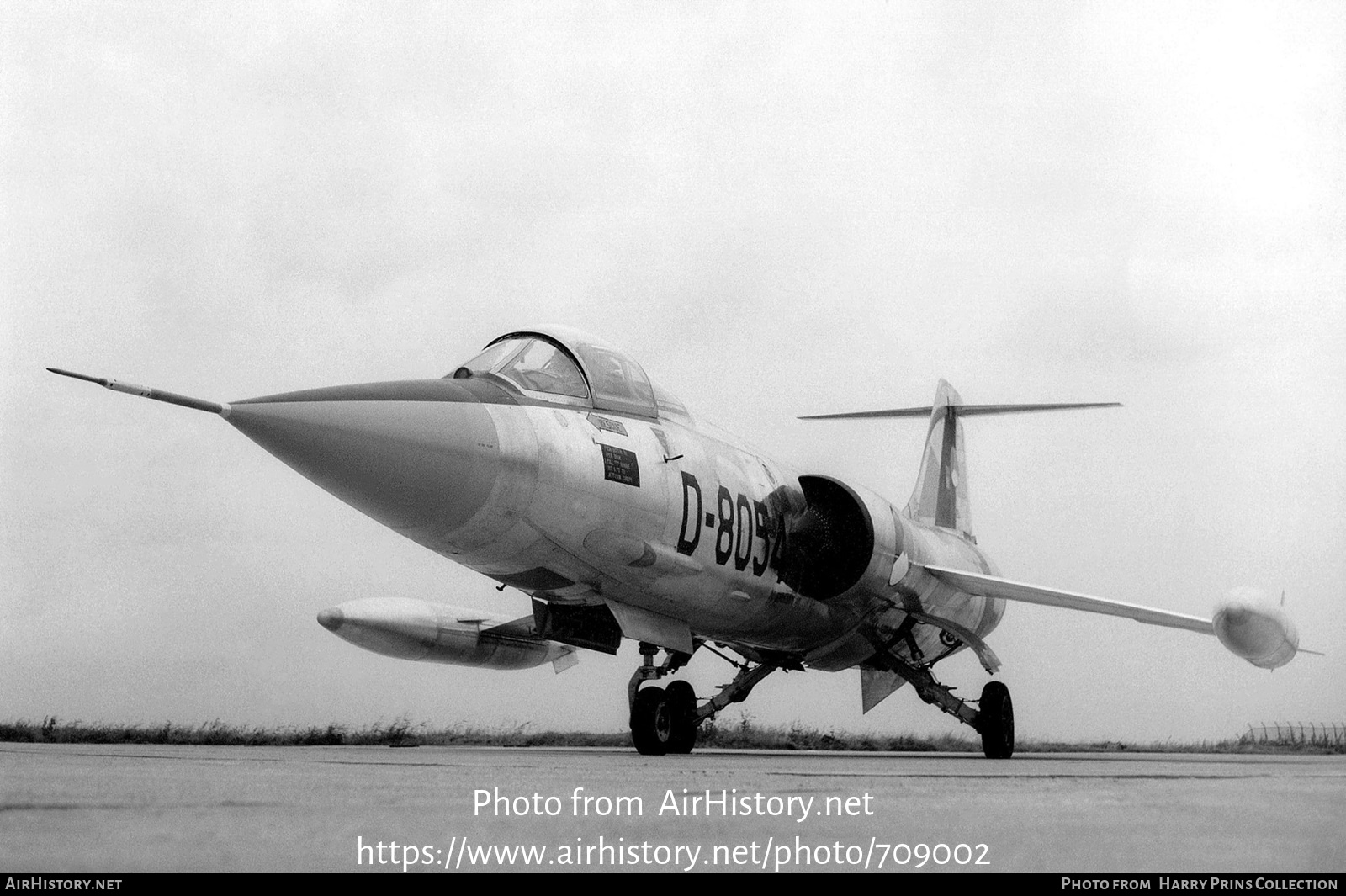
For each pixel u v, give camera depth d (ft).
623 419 34.12
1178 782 22.58
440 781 19.72
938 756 46.98
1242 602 29.40
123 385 24.93
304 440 26.76
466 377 32.71
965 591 44.16
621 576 33.47
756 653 43.62
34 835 12.01
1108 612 42.37
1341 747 64.85
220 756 29.04
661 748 35.45
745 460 38.40
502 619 44.98
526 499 30.12
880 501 41.83
